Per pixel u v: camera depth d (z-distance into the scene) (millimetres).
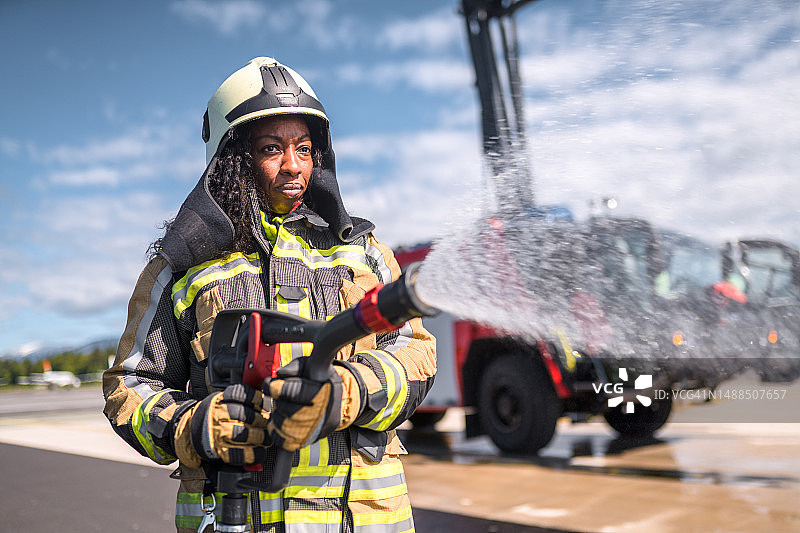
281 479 1074
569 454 5668
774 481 4457
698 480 4617
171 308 1338
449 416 9258
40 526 4445
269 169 1396
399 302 961
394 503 1313
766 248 4492
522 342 5219
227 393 1131
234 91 1384
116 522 4488
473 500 4457
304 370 1068
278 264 1338
